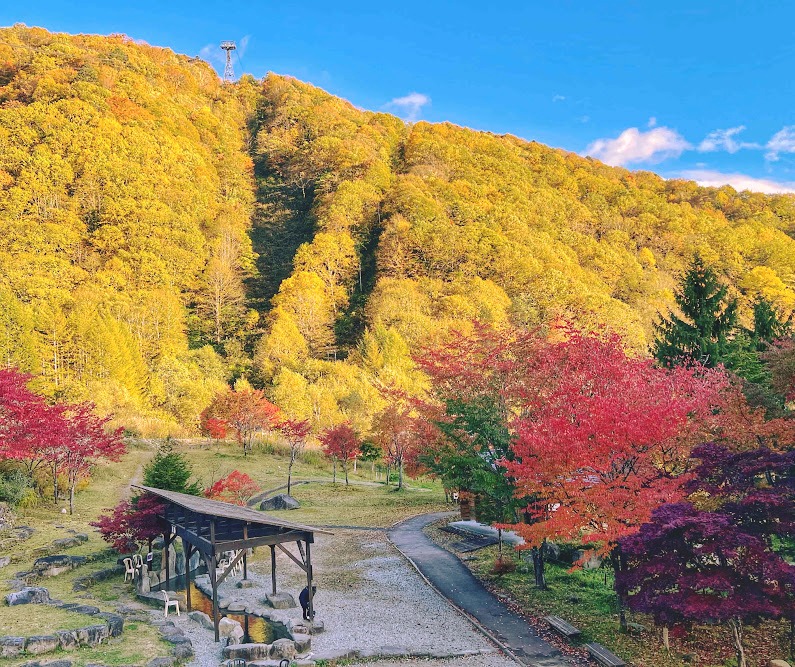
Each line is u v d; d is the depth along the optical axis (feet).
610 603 63.31
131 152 440.86
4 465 102.99
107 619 53.31
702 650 50.65
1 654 45.34
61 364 246.47
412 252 406.00
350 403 238.27
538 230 448.24
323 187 526.98
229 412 186.39
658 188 647.97
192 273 398.01
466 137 647.97
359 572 81.97
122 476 138.21
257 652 50.11
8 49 512.63
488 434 75.36
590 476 58.54
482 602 67.00
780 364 78.23
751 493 46.34
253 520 59.82
